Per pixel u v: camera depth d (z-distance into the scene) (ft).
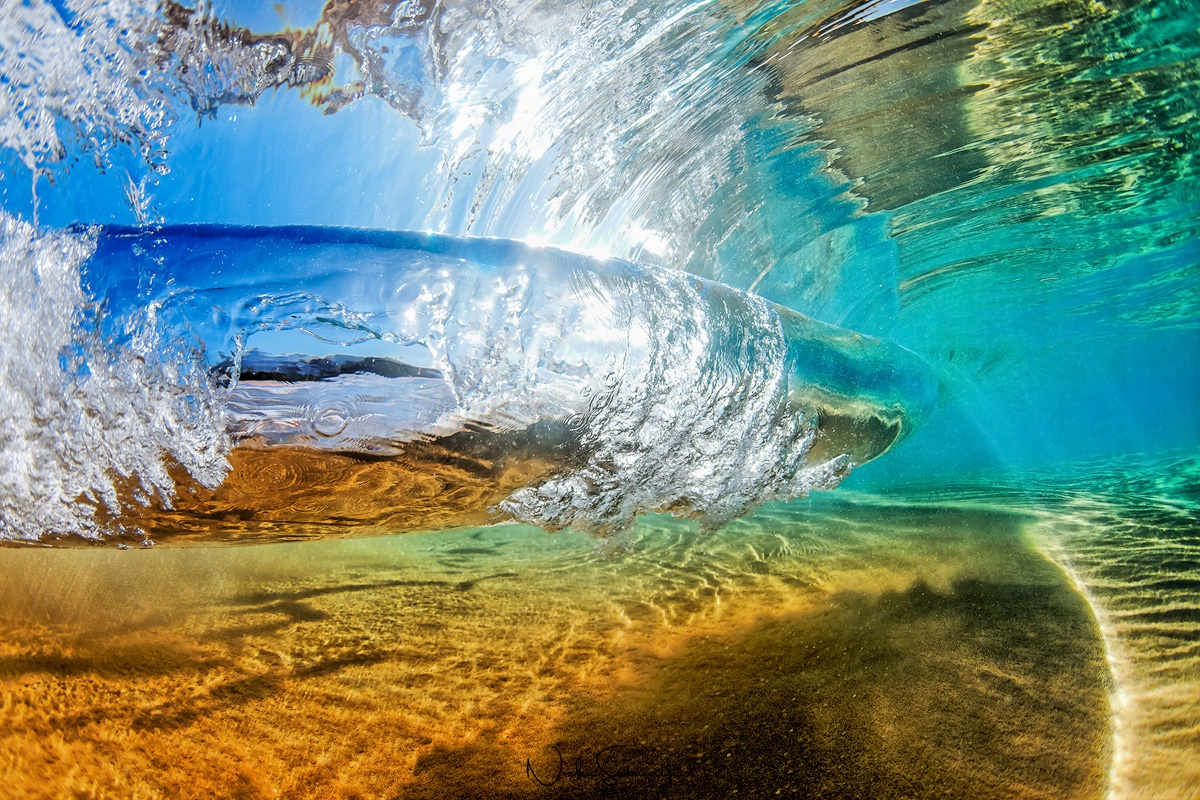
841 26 11.21
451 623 9.42
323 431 6.13
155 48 7.26
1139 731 6.02
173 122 7.65
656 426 7.63
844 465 10.28
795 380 9.06
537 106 10.22
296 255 6.46
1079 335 43.32
